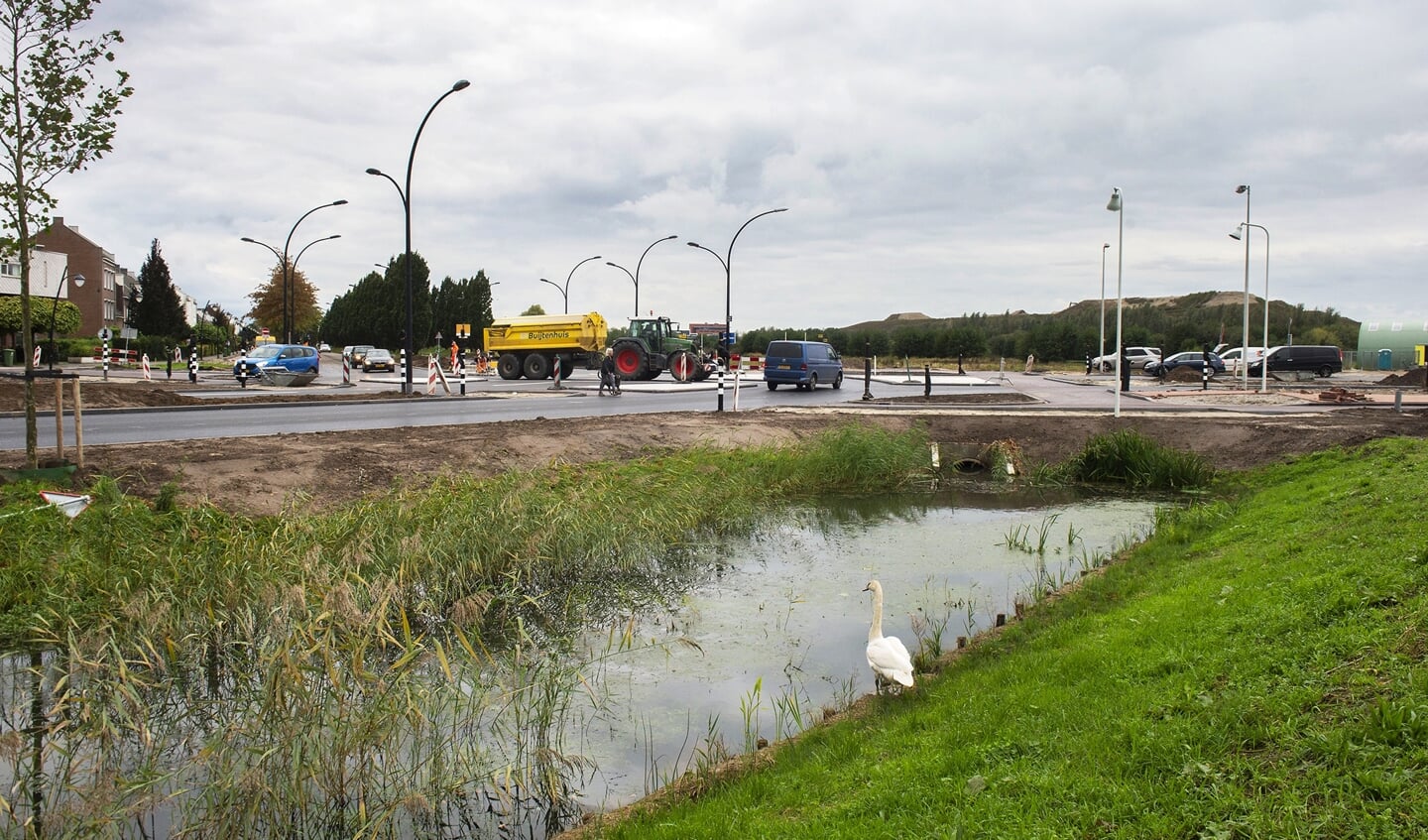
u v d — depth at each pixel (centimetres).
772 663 812
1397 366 5750
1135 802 417
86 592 840
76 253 7725
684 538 1318
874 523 1451
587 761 629
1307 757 426
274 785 557
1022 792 447
